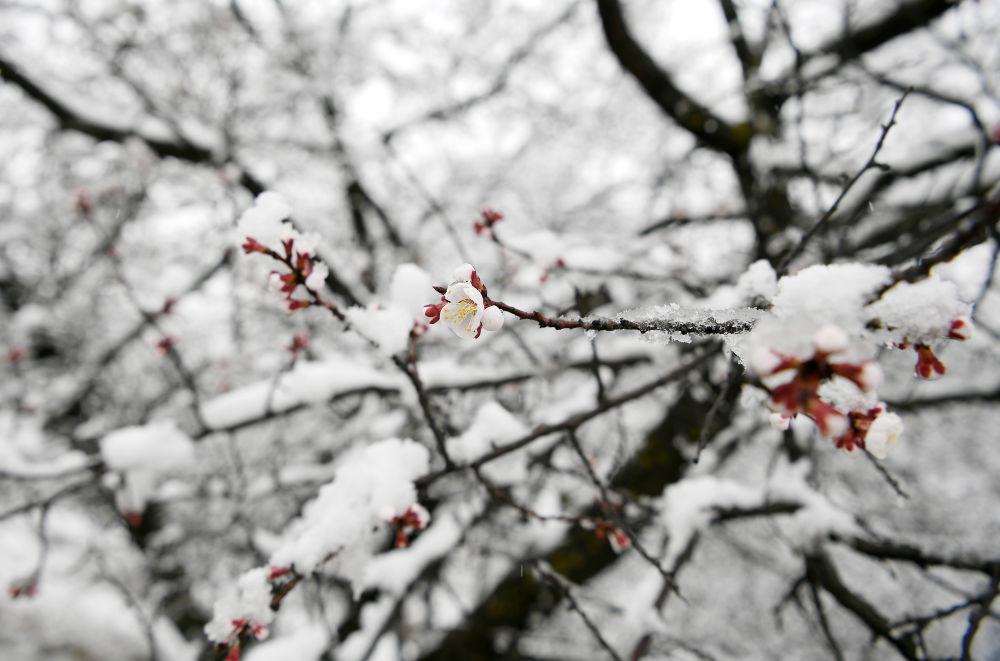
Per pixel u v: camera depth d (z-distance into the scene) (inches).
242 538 196.1
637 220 232.2
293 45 216.1
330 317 81.3
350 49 226.4
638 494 167.9
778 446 144.5
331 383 133.3
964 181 141.2
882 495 187.2
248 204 205.8
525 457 142.9
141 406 220.2
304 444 208.4
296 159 233.8
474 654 169.5
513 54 229.1
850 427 45.2
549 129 238.1
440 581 158.6
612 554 166.4
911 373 168.2
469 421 164.9
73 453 144.4
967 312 44.5
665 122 226.7
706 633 196.5
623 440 134.6
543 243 126.6
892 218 155.0
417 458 88.8
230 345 218.5
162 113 190.7
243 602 71.7
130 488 140.4
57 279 231.9
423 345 165.9
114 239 203.6
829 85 159.2
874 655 179.8
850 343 42.6
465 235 221.8
